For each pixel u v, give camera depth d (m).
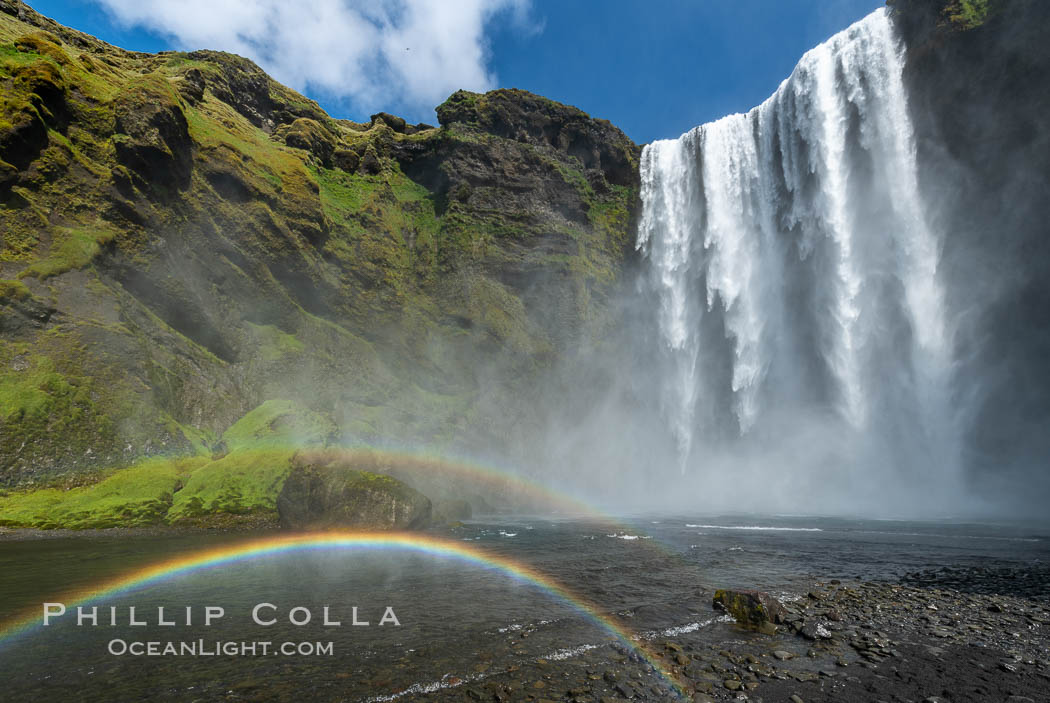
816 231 46.38
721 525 24.48
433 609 8.97
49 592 9.80
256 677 5.97
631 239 61.53
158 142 34.88
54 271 28.12
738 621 8.53
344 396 39.12
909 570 13.23
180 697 5.41
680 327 54.69
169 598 9.50
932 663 6.69
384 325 47.28
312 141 55.41
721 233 53.19
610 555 15.13
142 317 31.44
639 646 7.23
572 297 54.44
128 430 25.12
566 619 8.47
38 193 29.97
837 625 8.38
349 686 5.73
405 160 63.78
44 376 24.11
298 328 40.53
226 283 37.59
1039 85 33.44
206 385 32.06
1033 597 10.39
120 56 48.28
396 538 18.52
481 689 5.70
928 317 40.41
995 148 36.19
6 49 33.31
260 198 41.84
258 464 24.30
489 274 54.34
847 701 5.55
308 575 11.80
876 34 42.91
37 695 5.44
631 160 66.69
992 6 35.41
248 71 56.19
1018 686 5.99
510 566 13.21
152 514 20.83
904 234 41.38
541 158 61.69
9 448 21.36
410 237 56.53
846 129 44.44
